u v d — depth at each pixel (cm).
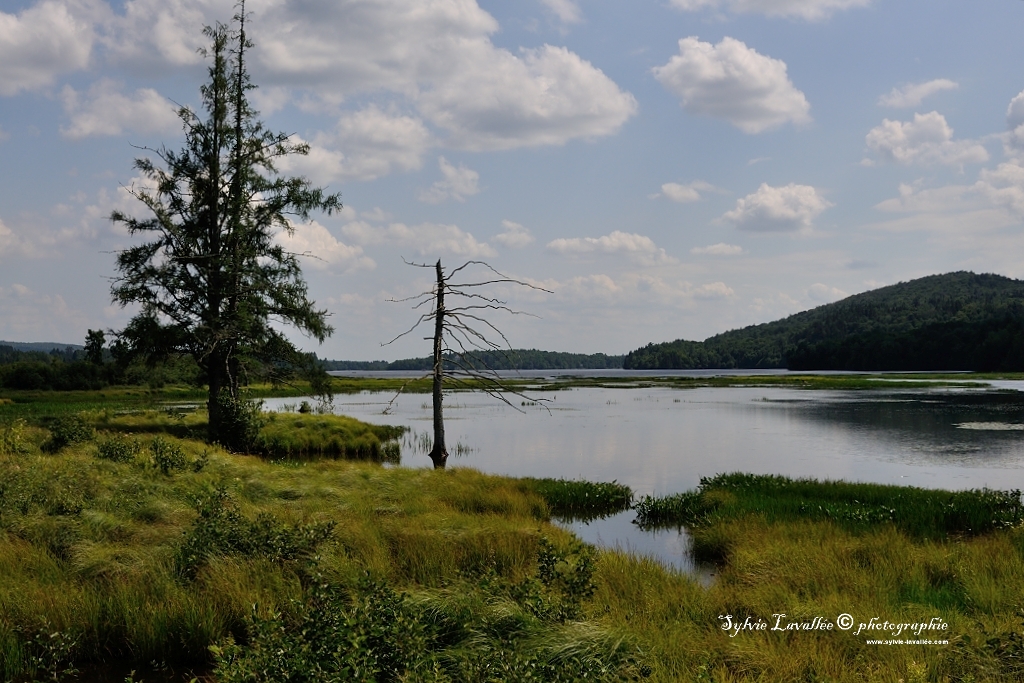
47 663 721
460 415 5084
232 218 2781
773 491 1812
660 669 638
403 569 1002
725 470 2498
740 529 1334
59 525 1066
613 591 909
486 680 581
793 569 992
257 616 648
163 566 922
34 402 5753
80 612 783
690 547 1373
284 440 2984
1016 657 640
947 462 2602
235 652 588
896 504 1577
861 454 2848
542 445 3259
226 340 2747
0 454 1817
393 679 617
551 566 930
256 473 1800
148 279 2711
